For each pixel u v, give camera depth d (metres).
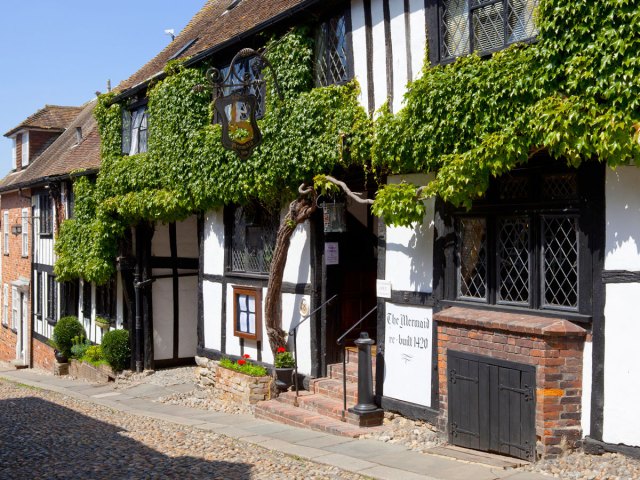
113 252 15.81
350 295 10.59
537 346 6.73
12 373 20.98
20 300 24.86
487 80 7.09
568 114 6.29
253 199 11.57
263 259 11.56
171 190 12.95
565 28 6.35
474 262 7.88
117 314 16.89
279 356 10.66
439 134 7.65
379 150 8.53
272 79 10.29
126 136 15.21
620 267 6.44
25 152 26.44
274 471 7.07
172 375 14.81
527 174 7.30
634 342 6.32
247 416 10.45
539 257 7.19
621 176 6.44
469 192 7.34
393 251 8.96
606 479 6.00
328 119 9.37
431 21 8.04
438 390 8.17
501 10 7.30
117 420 10.82
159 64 15.78
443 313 7.79
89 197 16.95
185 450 8.30
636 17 5.84
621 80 6.00
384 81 8.73
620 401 6.42
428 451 7.49
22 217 22.61
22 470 7.62
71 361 18.89
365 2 9.01
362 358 8.93
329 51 9.70
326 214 9.81
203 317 13.19
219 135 11.41
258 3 13.16
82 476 7.23
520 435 6.88
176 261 15.77
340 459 7.38
